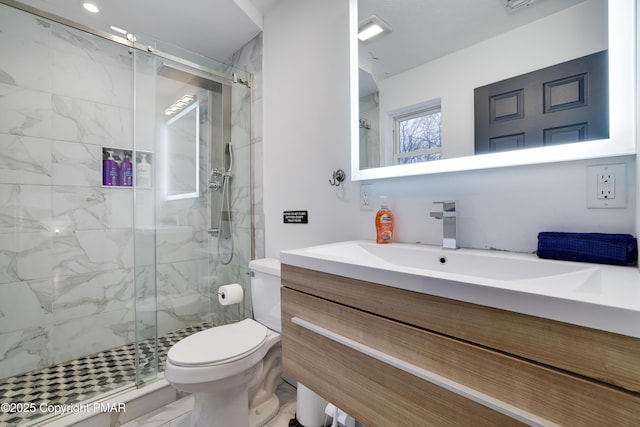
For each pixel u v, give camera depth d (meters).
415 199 1.14
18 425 1.21
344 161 1.39
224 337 1.29
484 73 0.96
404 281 0.61
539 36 0.86
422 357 0.58
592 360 0.40
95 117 1.94
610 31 0.73
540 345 0.44
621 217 0.72
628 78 0.71
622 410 0.38
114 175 2.01
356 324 0.70
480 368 0.50
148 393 1.42
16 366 1.64
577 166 0.79
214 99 2.03
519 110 0.89
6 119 1.65
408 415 0.60
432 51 1.09
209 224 2.07
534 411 0.45
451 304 0.54
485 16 0.97
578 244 0.72
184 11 1.71
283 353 0.93
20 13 1.55
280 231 1.74
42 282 1.75
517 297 0.46
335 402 0.75
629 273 0.60
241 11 1.72
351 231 1.37
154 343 1.55
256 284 1.55
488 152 0.95
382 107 1.24
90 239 1.92
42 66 1.75
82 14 1.72
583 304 0.41
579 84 0.79
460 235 1.01
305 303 0.85
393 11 1.20
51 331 1.76
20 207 1.69
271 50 1.81
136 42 1.64
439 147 1.07
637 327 0.37
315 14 1.52
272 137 1.79
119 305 2.01
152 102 1.74
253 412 1.37
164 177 1.81
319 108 1.51
